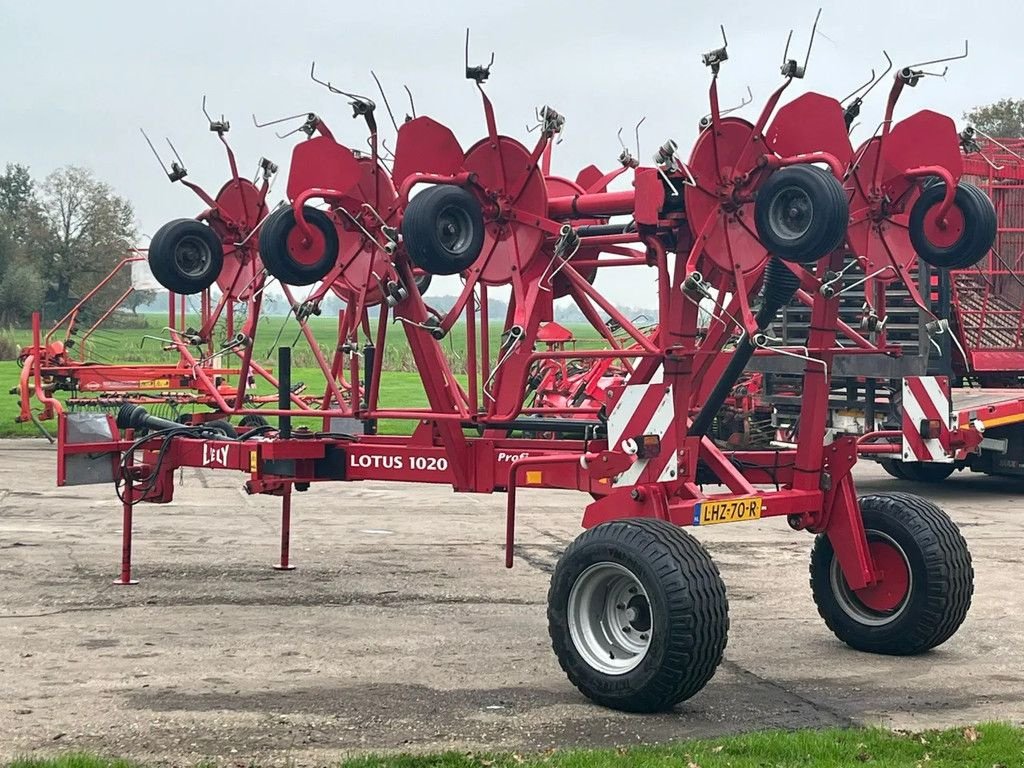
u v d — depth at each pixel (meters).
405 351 27.67
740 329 7.19
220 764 5.22
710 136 6.41
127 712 5.98
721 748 5.38
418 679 6.66
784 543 11.09
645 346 6.75
